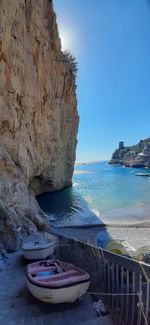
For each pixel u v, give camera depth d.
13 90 24.08
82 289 5.63
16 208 16.50
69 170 57.69
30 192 22.89
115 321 4.86
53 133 42.31
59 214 27.47
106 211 29.05
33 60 31.38
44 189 46.41
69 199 38.41
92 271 6.37
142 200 36.75
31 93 29.59
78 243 7.40
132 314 4.52
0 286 7.11
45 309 5.55
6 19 21.92
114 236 18.50
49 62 38.09
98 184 63.53
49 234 11.20
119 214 27.30
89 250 6.59
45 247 9.88
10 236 11.50
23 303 5.90
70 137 55.78
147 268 4.11
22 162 25.61
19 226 14.11
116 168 176.50
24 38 27.52
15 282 7.41
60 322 5.02
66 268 6.81
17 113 25.17
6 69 22.53
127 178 83.56
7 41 22.31
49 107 39.16
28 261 9.62
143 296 4.36
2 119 21.41
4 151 20.05
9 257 10.30
